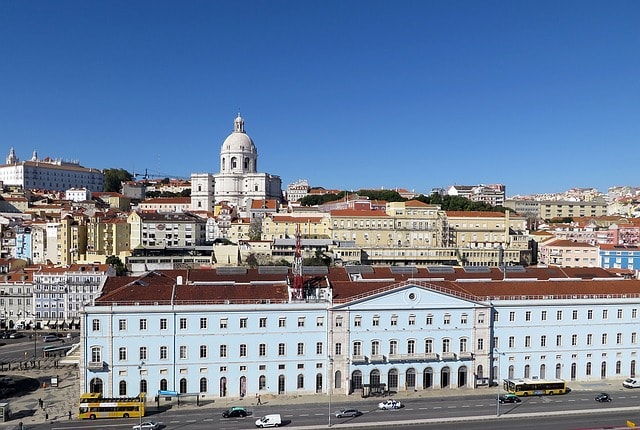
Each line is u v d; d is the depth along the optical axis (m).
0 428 97.12
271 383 115.56
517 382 116.12
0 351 158.38
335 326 116.12
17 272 199.88
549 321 124.81
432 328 119.56
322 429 97.00
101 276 192.00
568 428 98.06
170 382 111.94
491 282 130.62
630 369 128.38
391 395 116.00
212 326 113.31
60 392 118.75
